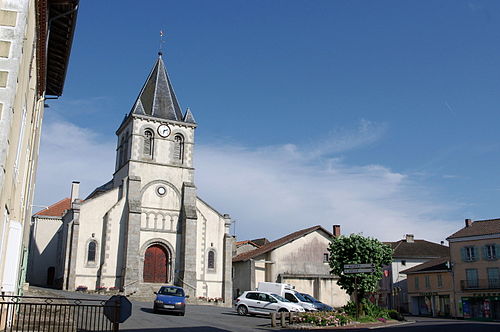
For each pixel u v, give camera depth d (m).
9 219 11.59
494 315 46.62
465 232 51.09
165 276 41.06
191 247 40.88
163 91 45.28
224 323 22.38
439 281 52.31
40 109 18.33
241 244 58.09
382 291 58.97
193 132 44.72
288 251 46.16
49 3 13.98
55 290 37.38
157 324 19.47
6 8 9.77
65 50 16.62
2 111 9.26
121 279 38.97
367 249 30.84
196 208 42.56
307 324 23.80
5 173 9.66
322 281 46.31
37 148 19.45
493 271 47.56
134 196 40.75
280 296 29.92
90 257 39.03
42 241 51.53
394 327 25.05
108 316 12.89
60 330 14.76
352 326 24.55
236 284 46.88
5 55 9.52
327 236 48.16
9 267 12.95
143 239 40.62
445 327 25.72
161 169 42.66
